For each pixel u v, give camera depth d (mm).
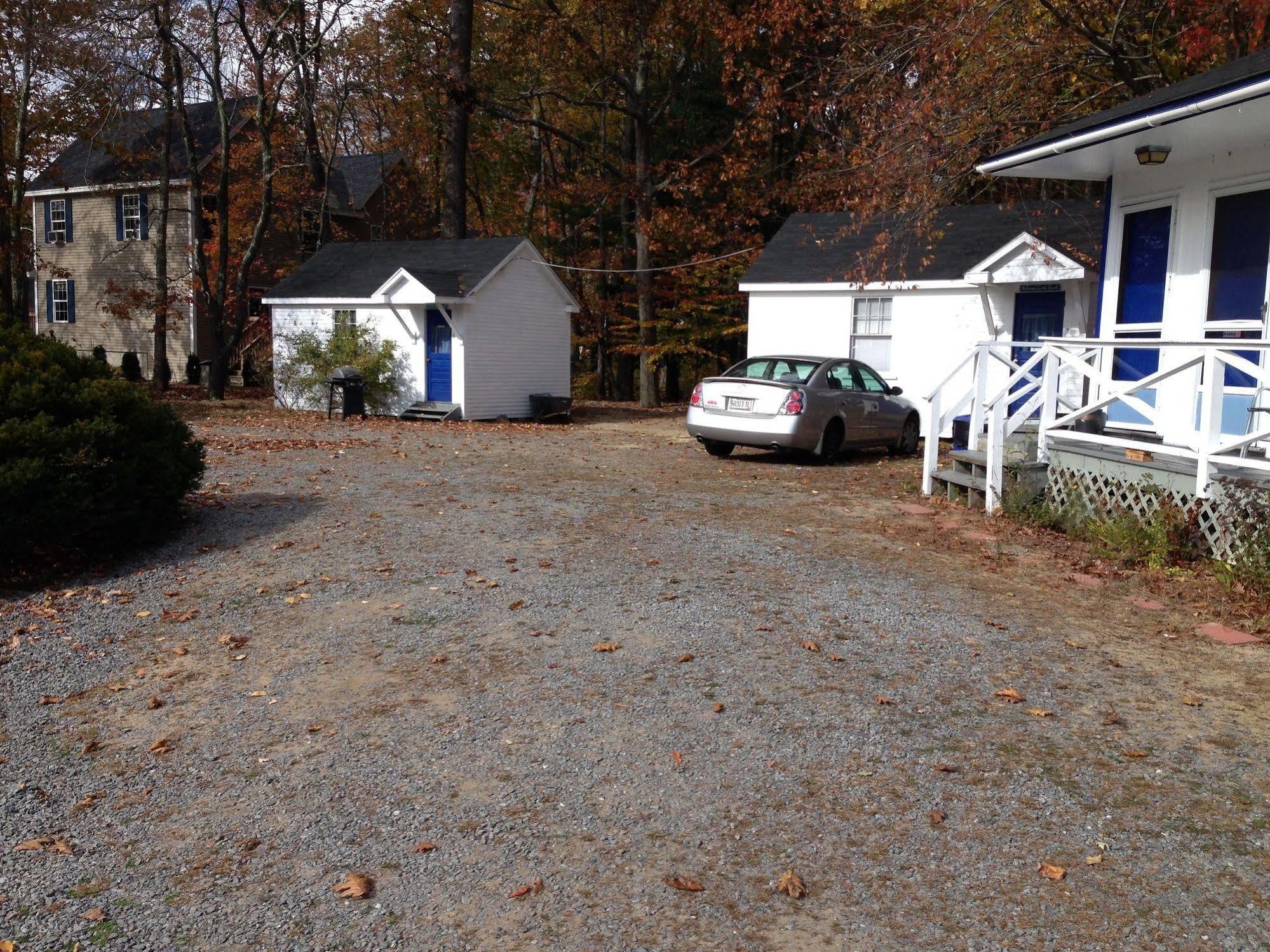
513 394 23359
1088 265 15383
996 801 3994
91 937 3207
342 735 4758
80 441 7887
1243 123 8297
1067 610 6621
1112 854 3602
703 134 30594
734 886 3432
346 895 3418
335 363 22625
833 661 5582
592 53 28000
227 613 6656
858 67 15383
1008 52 13992
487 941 3154
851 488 11695
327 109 30172
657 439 18078
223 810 4066
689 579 7281
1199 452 7762
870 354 19016
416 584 7164
